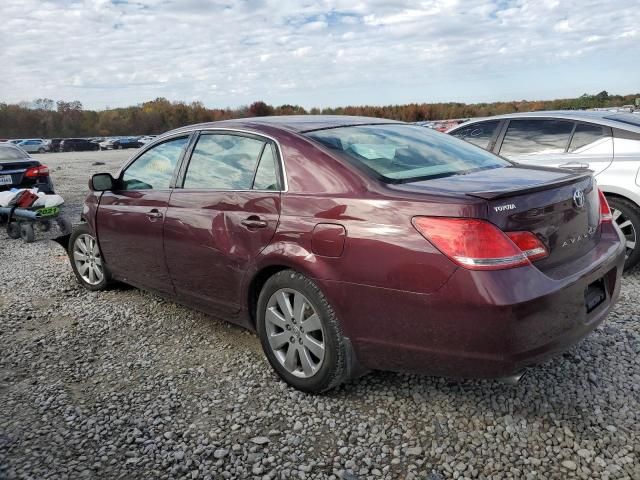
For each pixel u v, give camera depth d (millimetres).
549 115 5930
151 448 2748
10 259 7016
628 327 3916
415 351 2699
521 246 2525
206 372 3557
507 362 2479
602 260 2945
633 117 5684
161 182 4270
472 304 2455
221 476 2527
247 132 3652
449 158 3449
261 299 3348
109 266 4934
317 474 2514
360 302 2811
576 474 2432
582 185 3023
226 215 3551
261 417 2996
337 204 2930
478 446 2658
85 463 2652
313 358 3148
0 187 9430
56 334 4289
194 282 3908
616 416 2844
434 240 2549
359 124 3764
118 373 3596
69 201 12625
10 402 3260
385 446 2686
